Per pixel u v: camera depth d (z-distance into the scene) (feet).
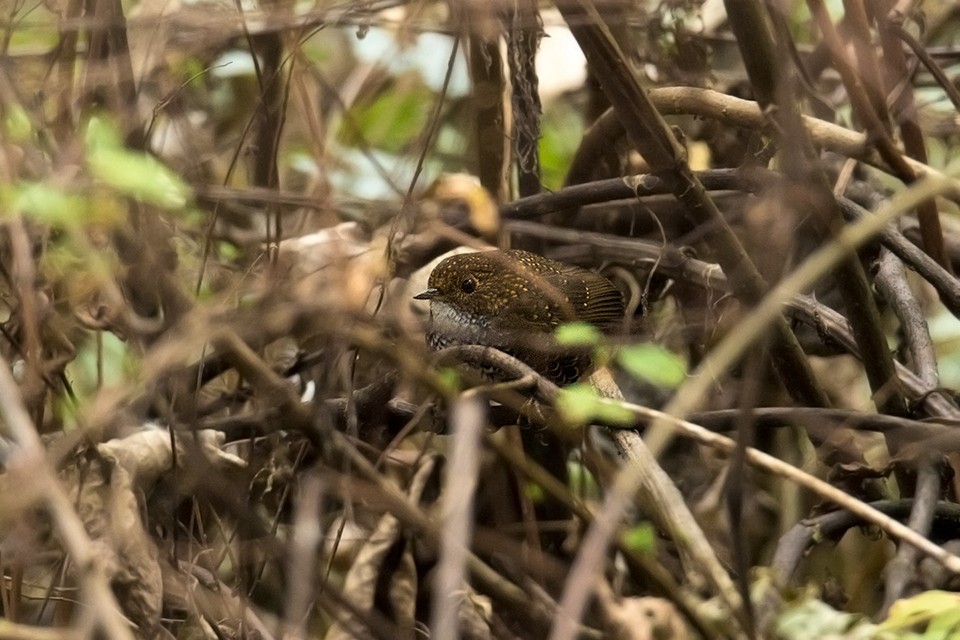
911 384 26.03
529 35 28.17
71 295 20.39
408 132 34.42
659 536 24.35
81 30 23.72
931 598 18.20
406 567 25.23
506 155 29.58
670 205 29.86
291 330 21.47
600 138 29.81
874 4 27.58
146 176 15.46
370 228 27.22
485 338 28.35
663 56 29.30
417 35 30.94
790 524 28.89
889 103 27.50
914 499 23.47
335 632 24.32
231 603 22.47
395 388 23.61
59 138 21.25
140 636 19.69
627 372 29.19
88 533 19.77
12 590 21.03
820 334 27.53
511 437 26.43
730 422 24.14
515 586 25.36
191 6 25.29
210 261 25.12
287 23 24.02
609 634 19.80
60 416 23.22
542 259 30.19
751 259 25.55
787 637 19.69
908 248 26.91
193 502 21.93
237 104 32.17
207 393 26.32
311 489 17.33
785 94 21.06
